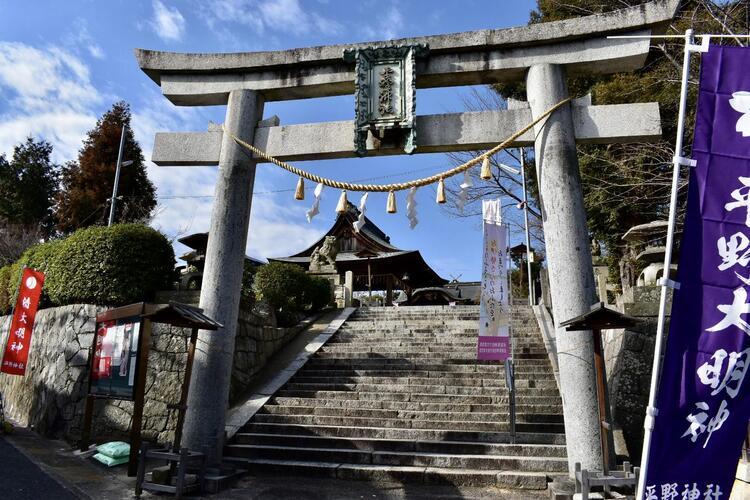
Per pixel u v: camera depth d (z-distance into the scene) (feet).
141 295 33.68
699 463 12.51
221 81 27.25
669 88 39.42
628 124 23.03
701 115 14.06
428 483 21.83
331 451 24.26
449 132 24.53
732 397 12.75
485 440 25.23
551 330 40.50
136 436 22.36
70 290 34.19
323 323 49.16
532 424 26.13
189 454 20.04
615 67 24.04
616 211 48.91
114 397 24.34
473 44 24.52
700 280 13.25
